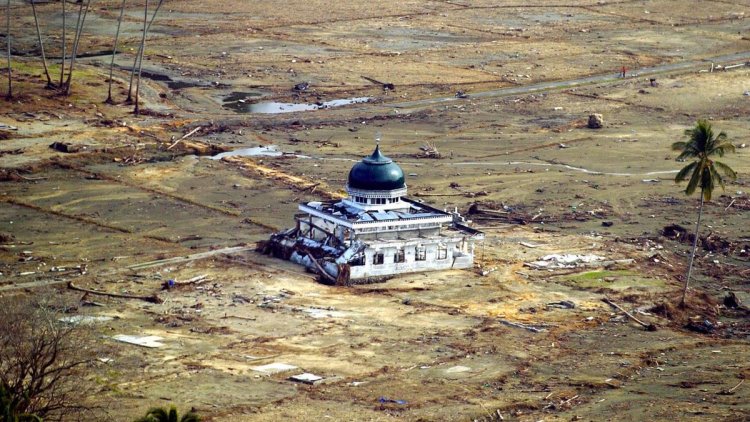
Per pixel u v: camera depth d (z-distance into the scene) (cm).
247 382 15100
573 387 15350
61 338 14088
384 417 14038
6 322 14338
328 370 15688
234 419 13825
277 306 18250
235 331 17112
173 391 14650
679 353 17012
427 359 16275
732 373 16112
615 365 16312
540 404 14688
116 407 13988
